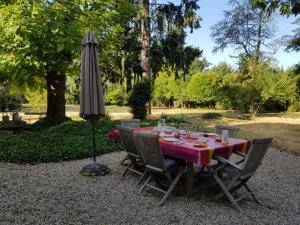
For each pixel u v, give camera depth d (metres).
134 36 16.91
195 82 32.12
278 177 5.96
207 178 5.14
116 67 17.84
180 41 17.80
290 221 3.81
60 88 12.58
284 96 26.52
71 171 5.74
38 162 6.34
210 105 32.91
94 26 10.06
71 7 9.95
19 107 19.70
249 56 25.38
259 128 15.25
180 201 4.39
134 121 7.22
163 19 16.97
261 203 4.44
